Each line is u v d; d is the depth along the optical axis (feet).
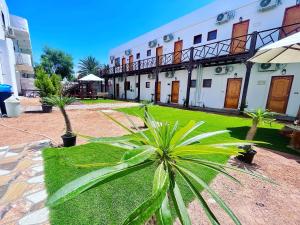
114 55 68.64
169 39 42.47
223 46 31.24
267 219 5.41
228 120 21.39
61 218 5.04
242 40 28.45
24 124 17.10
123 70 54.90
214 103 33.86
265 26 26.30
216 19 32.40
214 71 33.32
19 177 7.18
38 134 13.57
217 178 7.68
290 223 5.28
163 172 2.00
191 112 28.37
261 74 26.73
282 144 12.41
